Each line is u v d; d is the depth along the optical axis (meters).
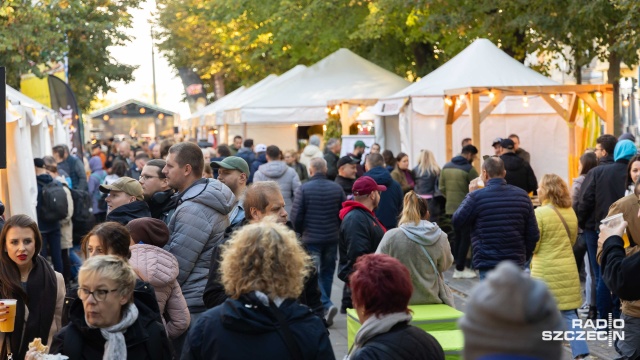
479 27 23.50
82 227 14.45
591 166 11.45
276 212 5.79
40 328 5.93
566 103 19.31
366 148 22.89
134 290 4.62
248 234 3.96
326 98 26.48
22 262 5.84
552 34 21.98
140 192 7.40
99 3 26.97
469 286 13.97
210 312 3.95
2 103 7.24
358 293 4.04
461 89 16.84
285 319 3.86
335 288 14.37
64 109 23.75
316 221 11.58
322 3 28.06
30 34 20.86
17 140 12.77
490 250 9.08
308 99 26.59
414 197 7.05
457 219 9.25
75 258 14.57
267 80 33.31
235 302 3.86
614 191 10.05
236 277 3.90
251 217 5.80
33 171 13.20
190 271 6.39
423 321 6.34
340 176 13.86
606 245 5.77
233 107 28.92
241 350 3.81
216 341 3.83
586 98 16.77
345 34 28.77
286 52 33.44
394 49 31.09
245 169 7.33
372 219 8.76
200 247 6.38
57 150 17.67
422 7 23.80
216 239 6.50
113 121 46.44
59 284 6.12
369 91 26.62
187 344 3.92
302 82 27.22
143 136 43.38
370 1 26.86
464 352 1.65
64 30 22.22
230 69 43.94
